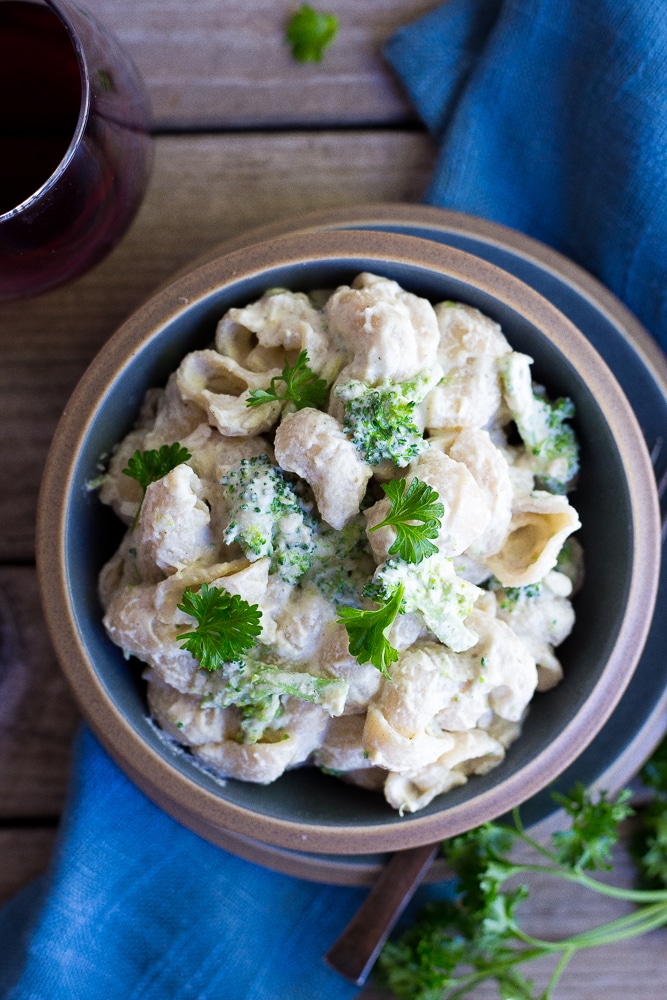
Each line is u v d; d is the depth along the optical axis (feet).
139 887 1.54
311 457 1.33
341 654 1.35
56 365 1.68
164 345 1.43
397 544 1.30
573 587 1.50
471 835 1.49
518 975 1.57
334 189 1.68
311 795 1.47
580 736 1.40
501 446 1.47
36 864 1.68
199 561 1.37
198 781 1.40
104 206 1.43
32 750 1.69
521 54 1.56
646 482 1.42
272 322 1.41
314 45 1.66
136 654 1.40
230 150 1.67
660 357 1.54
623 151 1.55
